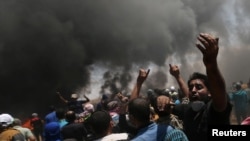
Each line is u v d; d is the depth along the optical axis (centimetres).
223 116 248
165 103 341
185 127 296
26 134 648
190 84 311
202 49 228
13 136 528
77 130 627
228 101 247
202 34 226
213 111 253
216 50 224
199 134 277
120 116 513
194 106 288
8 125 546
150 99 454
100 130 349
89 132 626
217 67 230
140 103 295
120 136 341
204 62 232
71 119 652
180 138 281
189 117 291
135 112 294
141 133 291
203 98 304
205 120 270
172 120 358
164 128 289
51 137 675
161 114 342
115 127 545
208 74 234
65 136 633
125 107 552
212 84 235
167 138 283
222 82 234
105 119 350
